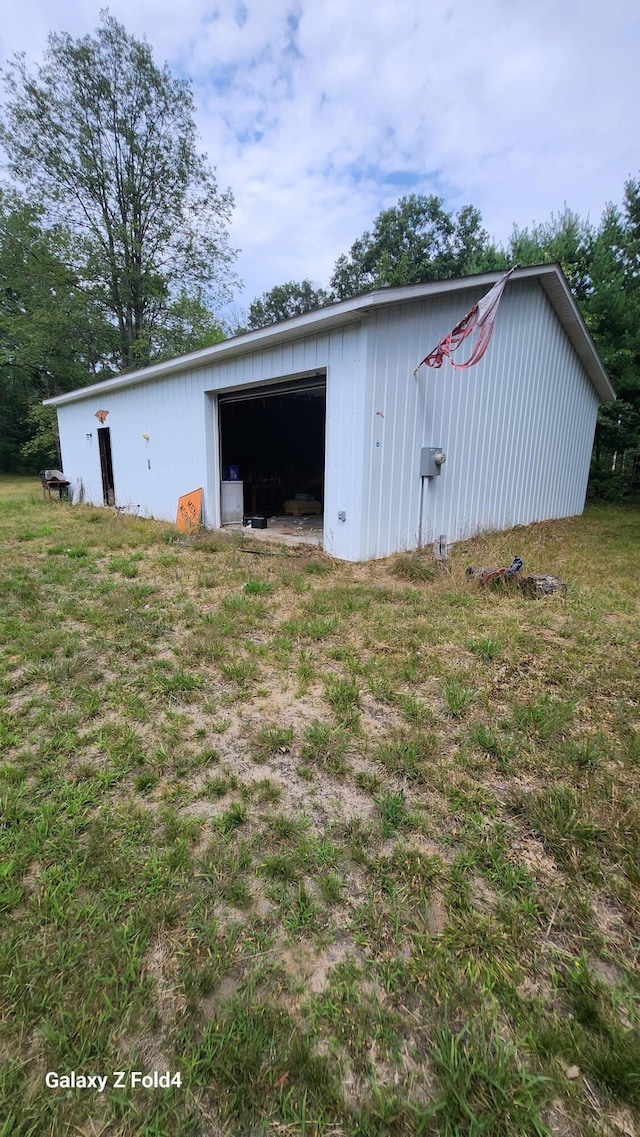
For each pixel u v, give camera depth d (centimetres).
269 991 124
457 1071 108
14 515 951
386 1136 98
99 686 279
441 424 627
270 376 648
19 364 1959
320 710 255
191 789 197
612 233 1176
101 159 1714
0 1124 100
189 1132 99
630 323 1112
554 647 330
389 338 531
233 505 852
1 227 1708
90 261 1736
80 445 1246
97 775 204
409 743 224
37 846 167
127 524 841
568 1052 111
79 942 135
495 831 176
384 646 329
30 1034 115
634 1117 101
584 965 131
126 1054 112
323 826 178
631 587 464
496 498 768
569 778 202
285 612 396
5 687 276
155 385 898
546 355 816
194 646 326
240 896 150
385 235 2470
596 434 1311
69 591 449
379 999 123
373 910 146
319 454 1270
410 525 613
